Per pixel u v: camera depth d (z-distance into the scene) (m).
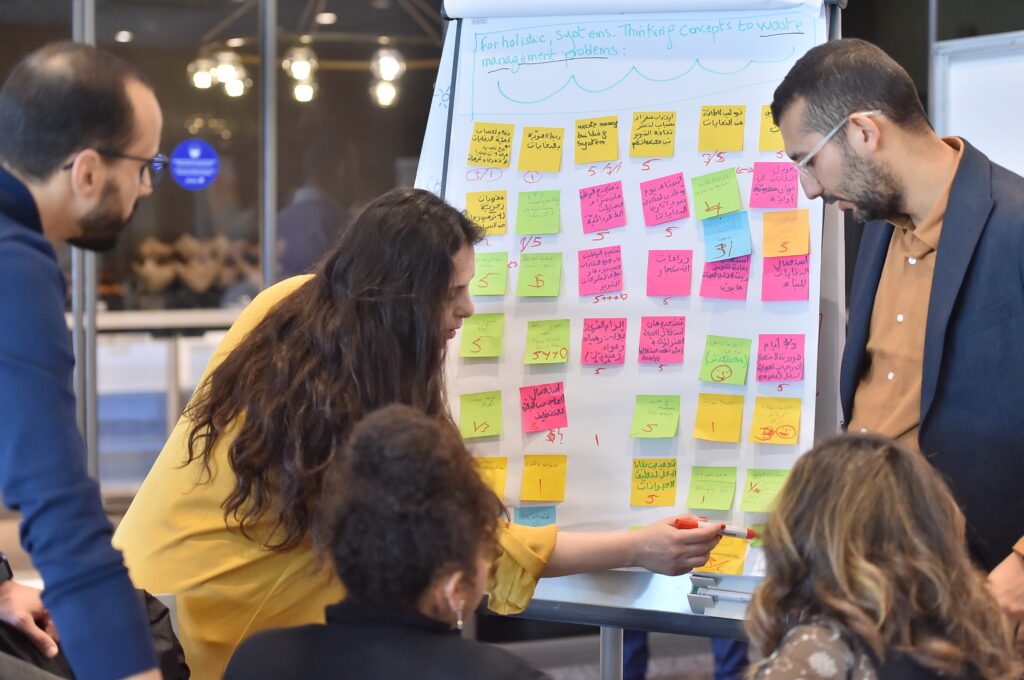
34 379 1.22
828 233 2.08
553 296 2.13
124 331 4.16
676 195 2.10
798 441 2.00
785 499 1.33
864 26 4.21
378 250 1.58
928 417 1.78
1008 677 1.28
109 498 4.14
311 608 1.68
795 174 2.04
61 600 1.21
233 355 1.65
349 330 1.55
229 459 1.57
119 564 1.25
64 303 1.33
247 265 4.31
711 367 2.05
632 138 2.13
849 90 1.75
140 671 1.23
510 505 2.10
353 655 1.12
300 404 1.53
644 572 2.03
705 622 1.99
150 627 1.54
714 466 2.04
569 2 2.19
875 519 1.26
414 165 4.43
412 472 1.12
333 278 1.60
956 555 1.27
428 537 1.11
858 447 1.33
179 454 1.71
